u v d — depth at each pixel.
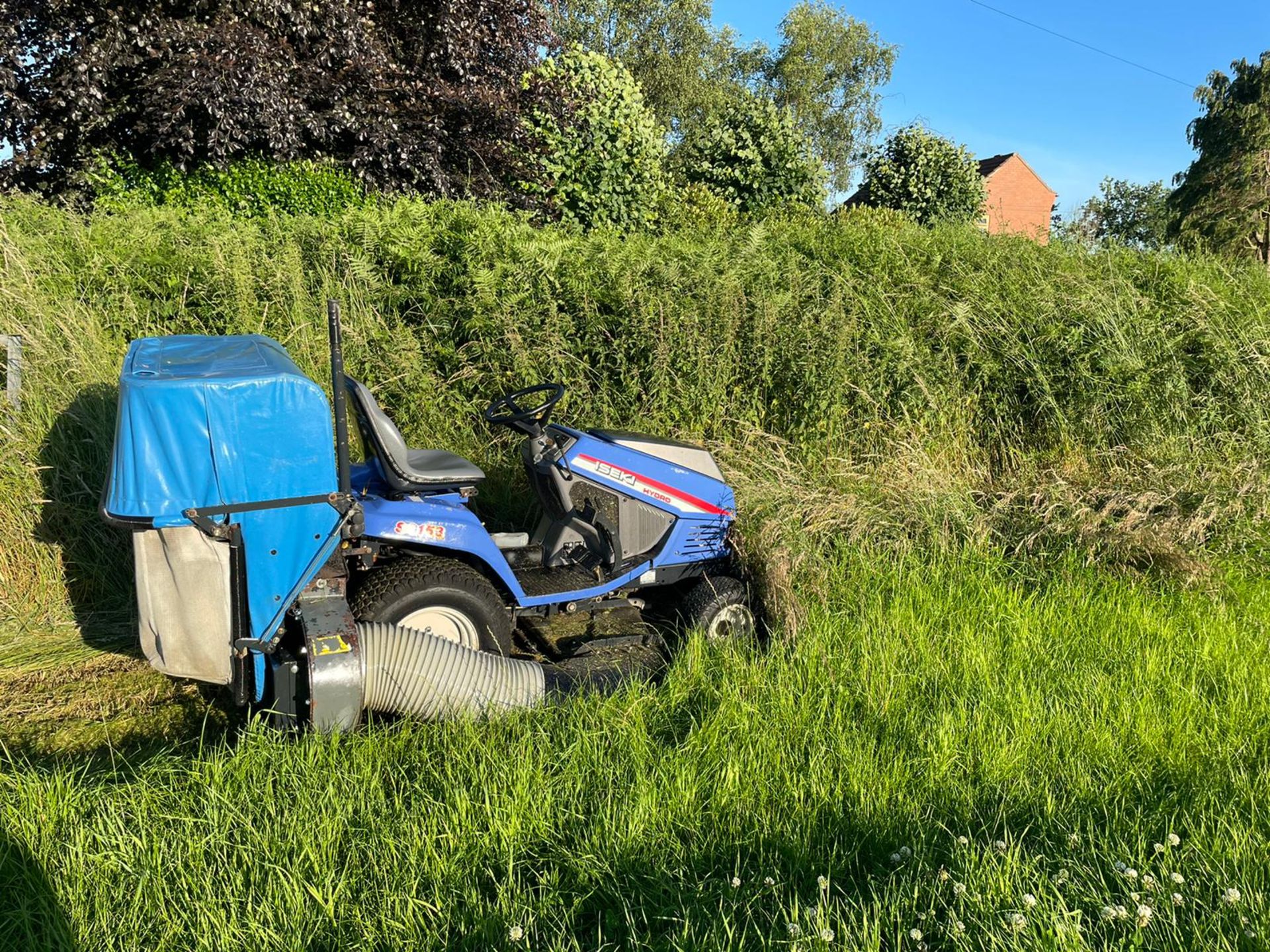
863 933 2.21
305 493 3.24
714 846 2.70
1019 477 6.40
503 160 11.23
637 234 8.82
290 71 10.18
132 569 4.98
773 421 6.47
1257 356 7.12
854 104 38.50
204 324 6.27
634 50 32.66
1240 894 2.38
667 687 3.86
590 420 6.30
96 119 9.91
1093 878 2.51
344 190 9.47
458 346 6.64
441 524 3.88
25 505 4.86
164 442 3.06
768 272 7.04
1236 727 3.46
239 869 2.53
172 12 10.23
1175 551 5.20
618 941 2.33
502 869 2.58
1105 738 3.33
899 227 10.07
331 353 3.34
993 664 4.03
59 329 5.50
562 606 4.46
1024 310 7.32
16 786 2.83
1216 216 19.56
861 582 4.93
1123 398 6.75
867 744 3.30
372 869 2.53
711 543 4.82
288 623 3.39
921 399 6.60
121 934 2.26
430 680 3.37
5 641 4.52
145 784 2.88
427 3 11.58
